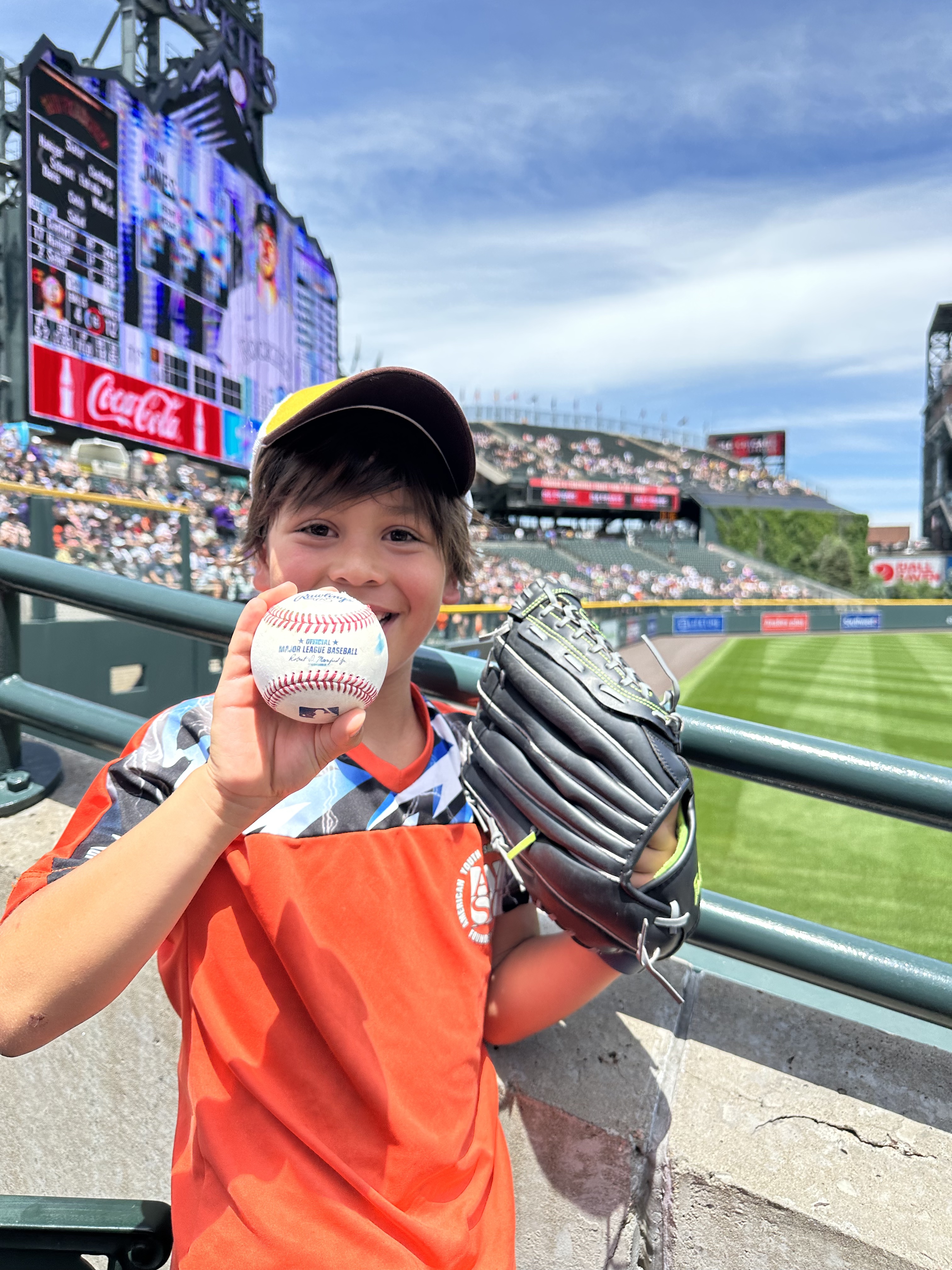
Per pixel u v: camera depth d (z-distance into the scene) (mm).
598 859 865
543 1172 1080
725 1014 1207
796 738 1074
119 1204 939
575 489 43562
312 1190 785
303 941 853
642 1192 1035
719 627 29562
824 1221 934
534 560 35062
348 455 919
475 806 980
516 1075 1093
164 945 937
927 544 65750
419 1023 892
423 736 1092
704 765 1140
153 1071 1304
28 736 2359
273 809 916
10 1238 910
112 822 883
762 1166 986
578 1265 1076
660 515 48688
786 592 38000
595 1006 1213
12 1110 1440
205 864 739
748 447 59156
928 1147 1003
